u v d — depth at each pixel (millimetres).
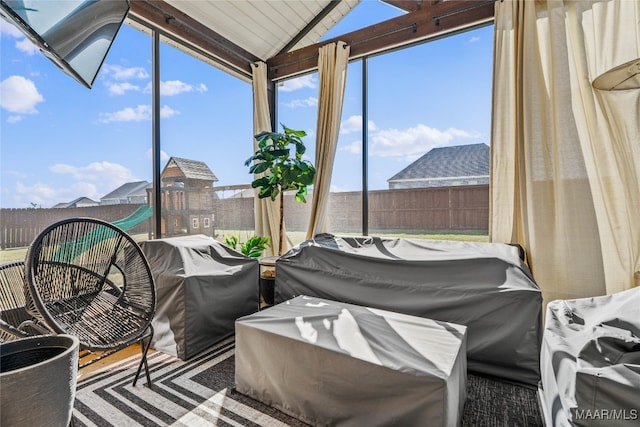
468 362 1753
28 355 776
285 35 3762
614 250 2033
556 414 927
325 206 3332
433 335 1370
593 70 2105
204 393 1589
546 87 2230
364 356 1192
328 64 3316
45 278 1382
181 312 1942
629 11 2008
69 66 1594
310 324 1496
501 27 2424
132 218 2871
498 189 2420
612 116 2012
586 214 2072
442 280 1916
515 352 1628
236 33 3494
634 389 734
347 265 2299
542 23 2283
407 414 1093
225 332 2227
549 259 2146
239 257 2527
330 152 3275
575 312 1286
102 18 1792
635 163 1960
